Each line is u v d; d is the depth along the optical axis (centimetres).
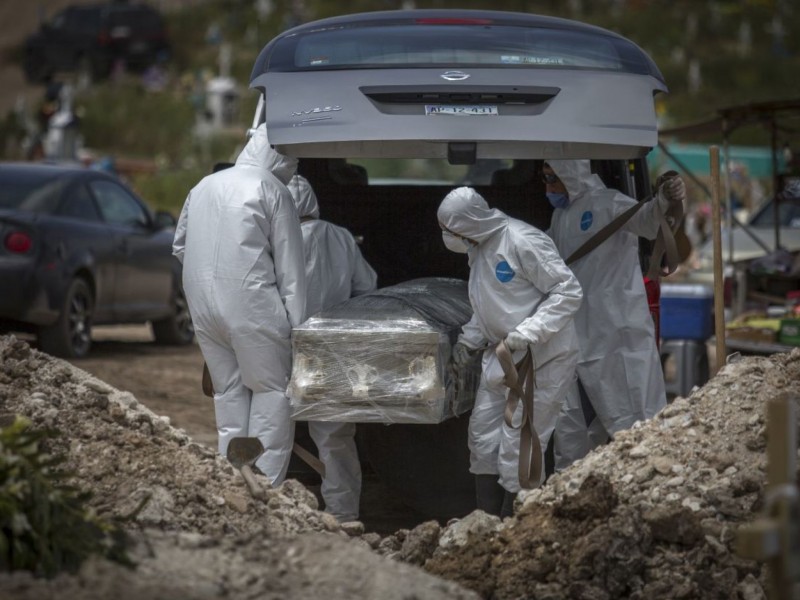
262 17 16150
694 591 1602
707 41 16088
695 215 6956
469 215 1975
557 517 1706
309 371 1964
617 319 2241
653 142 2055
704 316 3703
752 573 1631
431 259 2577
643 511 1695
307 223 2230
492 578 1659
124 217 4444
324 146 2031
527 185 2567
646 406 2236
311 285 2191
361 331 1950
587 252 2236
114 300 4312
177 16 16512
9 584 1283
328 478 2183
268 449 2044
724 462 1753
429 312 2039
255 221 2027
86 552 1365
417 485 2320
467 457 2270
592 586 1596
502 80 2019
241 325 2019
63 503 1388
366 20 2195
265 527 1739
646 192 2438
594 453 1875
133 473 1769
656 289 2330
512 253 1984
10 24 17675
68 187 4156
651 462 1780
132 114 12519
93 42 14325
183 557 1428
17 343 2000
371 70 2031
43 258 3878
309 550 1482
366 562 1469
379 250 2584
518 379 1981
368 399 1936
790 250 4575
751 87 13788
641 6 17138
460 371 2042
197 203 2081
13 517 1317
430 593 1425
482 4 16038
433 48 2073
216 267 2033
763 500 1684
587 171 2286
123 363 4156
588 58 2098
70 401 1916
